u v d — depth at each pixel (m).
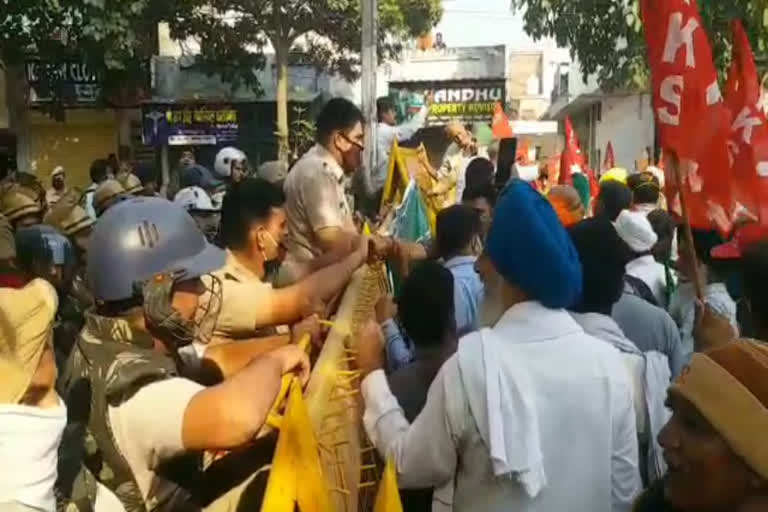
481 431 2.52
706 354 1.93
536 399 2.56
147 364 2.38
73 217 6.03
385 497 2.18
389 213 6.09
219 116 24.25
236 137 24.42
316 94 24.61
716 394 1.86
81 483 2.27
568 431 2.58
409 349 4.04
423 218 6.05
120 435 2.31
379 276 4.57
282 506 2.05
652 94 4.11
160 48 24.41
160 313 2.43
